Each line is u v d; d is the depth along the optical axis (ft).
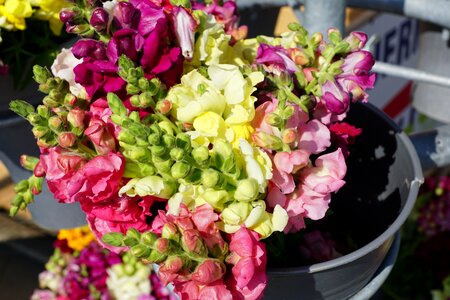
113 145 1.76
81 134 1.80
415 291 5.03
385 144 2.23
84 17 1.90
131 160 1.78
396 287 5.03
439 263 4.98
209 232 1.73
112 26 1.83
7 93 2.78
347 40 1.99
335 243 2.28
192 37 1.87
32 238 5.88
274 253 2.08
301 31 2.02
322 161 1.90
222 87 1.83
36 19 2.69
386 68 2.79
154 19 1.80
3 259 5.76
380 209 2.28
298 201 1.90
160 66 1.83
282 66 1.97
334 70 1.94
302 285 1.90
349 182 2.35
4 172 5.91
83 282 4.67
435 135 2.48
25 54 2.77
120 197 1.82
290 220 1.93
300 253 2.17
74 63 1.98
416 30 5.83
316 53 2.02
